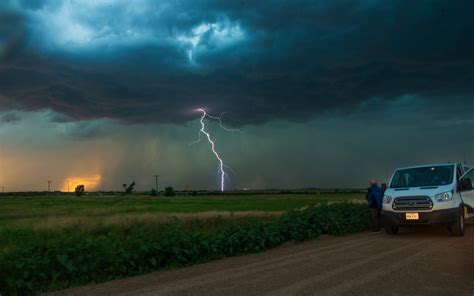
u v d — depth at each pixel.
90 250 9.69
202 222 23.36
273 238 13.22
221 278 8.48
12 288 8.12
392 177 16.41
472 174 17.41
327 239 14.94
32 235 18.80
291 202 60.47
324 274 8.41
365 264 9.38
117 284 8.62
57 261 9.02
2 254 8.82
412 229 17.27
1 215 38.38
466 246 11.92
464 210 15.02
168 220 24.83
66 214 38.81
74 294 7.86
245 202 62.38
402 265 9.17
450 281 7.67
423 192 14.39
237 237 12.26
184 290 7.55
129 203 66.00
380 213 16.08
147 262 10.36
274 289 7.30
